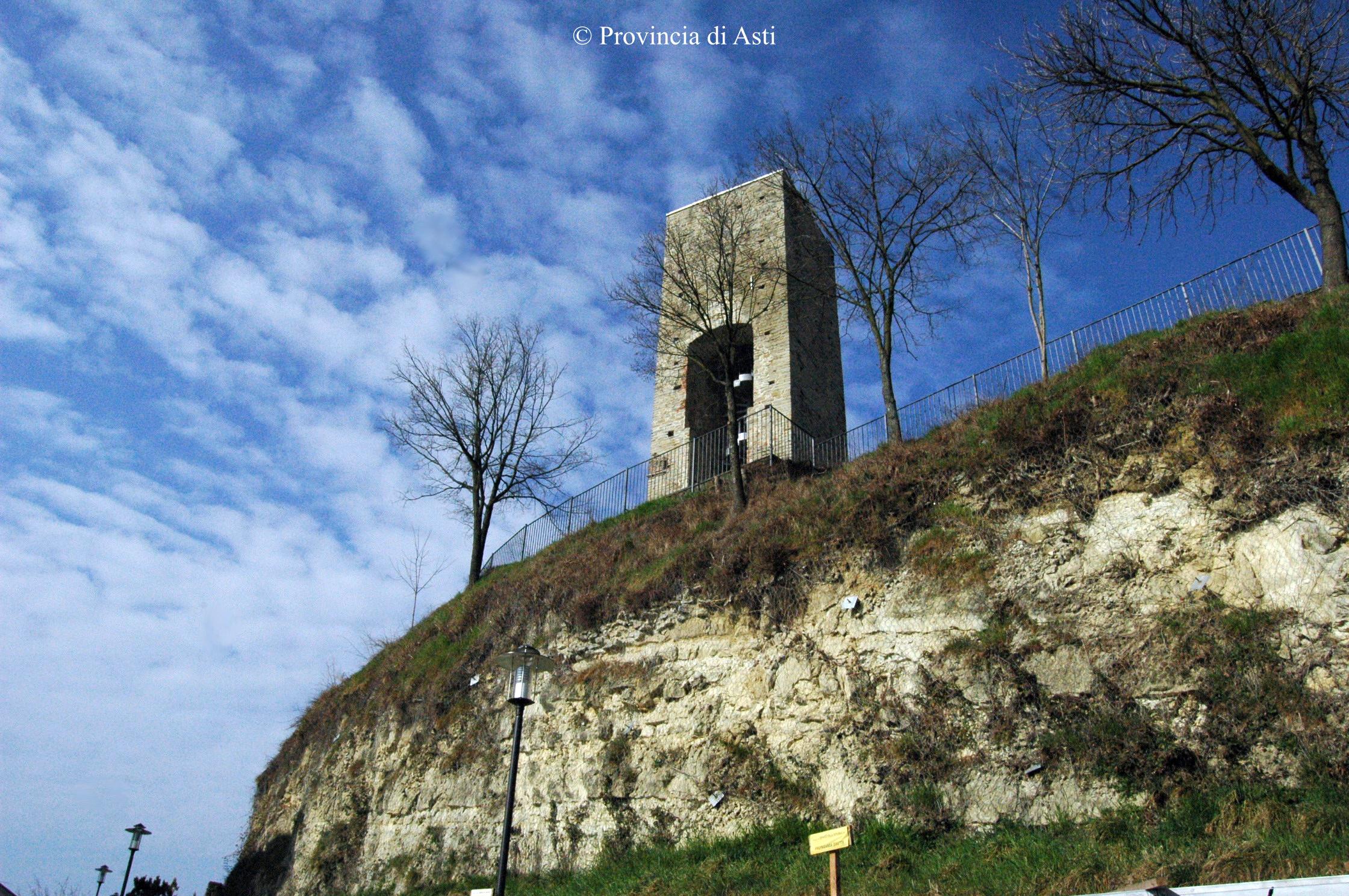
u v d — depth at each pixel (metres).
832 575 15.38
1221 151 17.02
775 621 15.69
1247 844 9.16
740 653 15.88
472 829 18.39
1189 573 11.81
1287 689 10.39
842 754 13.69
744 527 17.94
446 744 20.50
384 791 21.42
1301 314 13.41
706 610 16.80
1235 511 11.73
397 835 20.12
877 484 16.03
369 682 25.22
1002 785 11.88
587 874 15.20
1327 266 14.63
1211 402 12.62
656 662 17.00
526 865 16.75
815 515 16.45
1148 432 13.06
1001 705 12.41
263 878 23.97
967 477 14.67
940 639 13.51
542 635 20.05
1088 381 14.86
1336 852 8.52
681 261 26.47
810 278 28.11
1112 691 11.59
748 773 14.62
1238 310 14.70
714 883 12.76
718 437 25.44
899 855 11.71
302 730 27.33
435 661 22.64
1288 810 9.62
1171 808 10.48
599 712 17.28
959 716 12.73
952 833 11.92
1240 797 10.12
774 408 24.38
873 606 14.55
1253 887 5.91
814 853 9.34
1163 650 11.46
